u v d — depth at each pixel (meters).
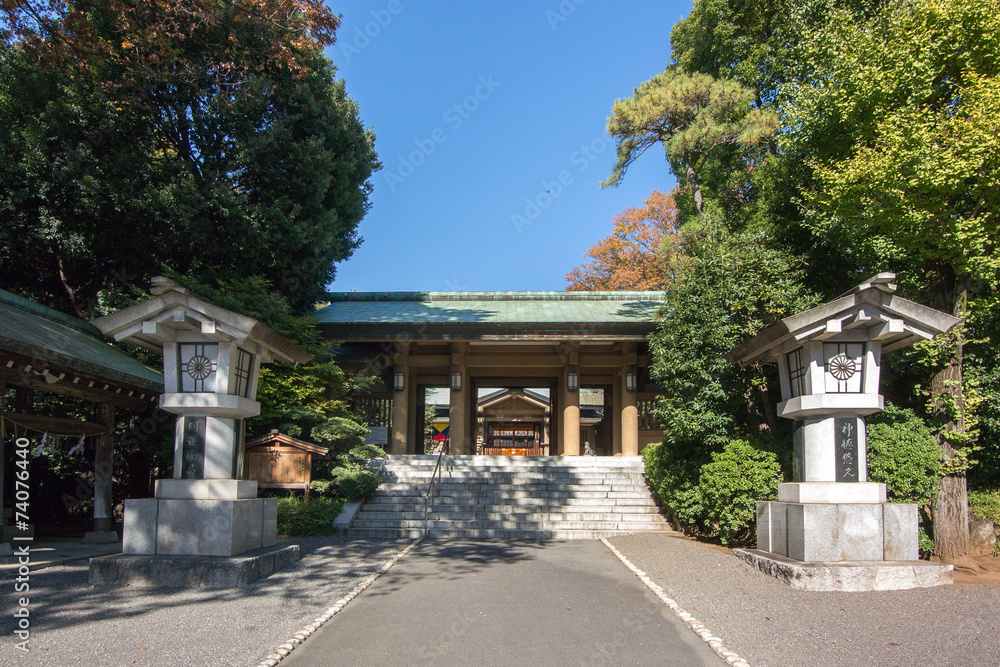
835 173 10.01
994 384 10.07
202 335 8.38
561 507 13.91
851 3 12.11
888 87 9.56
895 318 8.14
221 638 5.60
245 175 15.80
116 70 14.09
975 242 9.00
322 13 13.12
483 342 18.34
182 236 14.87
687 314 11.87
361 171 19.36
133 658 5.07
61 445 15.30
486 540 12.16
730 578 8.22
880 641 5.66
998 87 8.60
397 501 13.92
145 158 14.66
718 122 14.82
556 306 19.30
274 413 13.97
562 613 6.65
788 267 11.75
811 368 8.46
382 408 18.94
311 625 6.02
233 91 14.88
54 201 14.55
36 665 4.88
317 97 17.05
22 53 13.52
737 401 11.52
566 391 18.55
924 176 8.70
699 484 11.44
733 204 15.97
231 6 13.23
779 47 16.06
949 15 9.20
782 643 5.62
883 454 9.51
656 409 12.72
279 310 14.54
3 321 9.42
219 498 8.15
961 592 7.36
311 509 12.61
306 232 15.86
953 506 9.62
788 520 8.52
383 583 8.06
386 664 5.12
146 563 7.54
